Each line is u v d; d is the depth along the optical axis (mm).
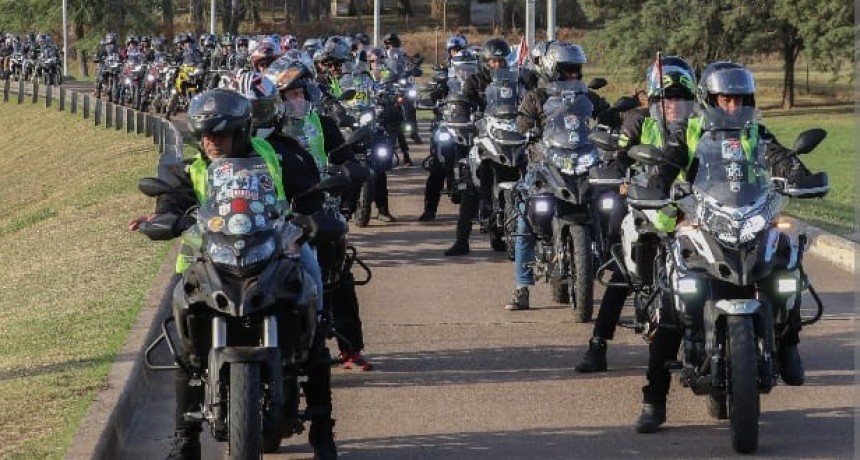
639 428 14844
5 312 24391
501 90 26484
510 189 24125
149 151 59812
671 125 16219
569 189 20500
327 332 13391
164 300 21688
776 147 14266
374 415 15812
